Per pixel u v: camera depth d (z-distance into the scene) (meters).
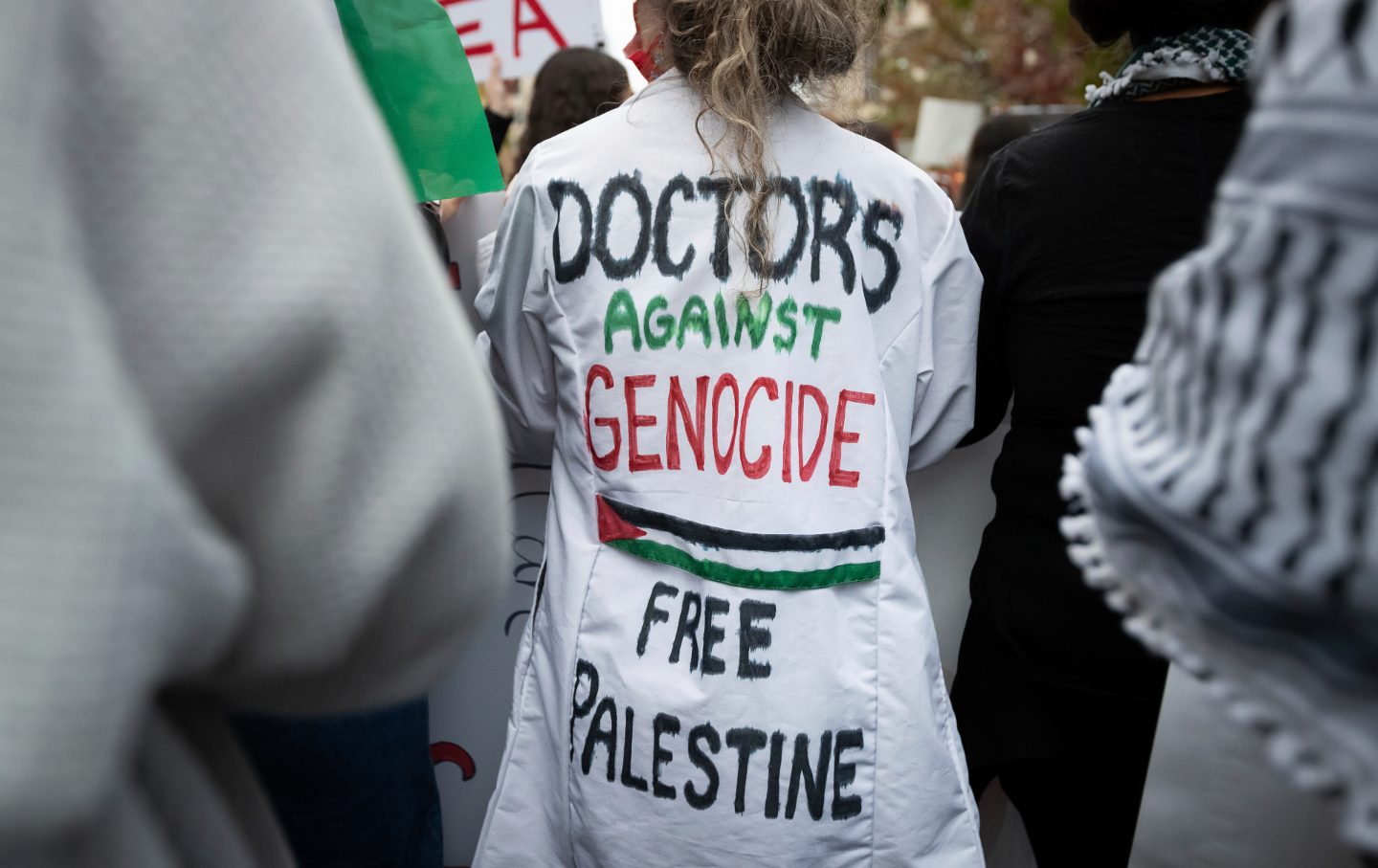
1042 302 1.62
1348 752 0.57
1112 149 1.57
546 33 2.62
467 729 2.18
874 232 1.54
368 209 0.56
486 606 0.65
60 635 0.41
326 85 0.56
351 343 0.53
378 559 0.55
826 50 1.50
